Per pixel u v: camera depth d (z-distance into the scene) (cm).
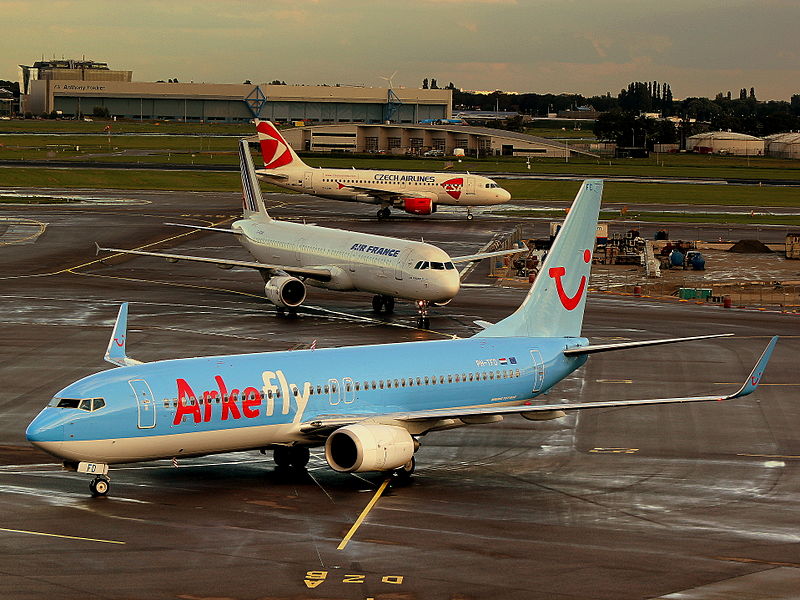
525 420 12412
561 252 11200
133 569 7150
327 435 9525
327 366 9688
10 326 17238
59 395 8706
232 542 7769
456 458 10775
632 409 12912
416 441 9875
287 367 9500
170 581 6931
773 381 14462
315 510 8688
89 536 7856
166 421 8744
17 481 9462
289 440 9444
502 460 10712
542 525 8438
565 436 11719
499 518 8606
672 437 11706
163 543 7712
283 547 7675
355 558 7469
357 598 6694
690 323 18762
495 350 10712
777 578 7200
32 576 6981
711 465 10581
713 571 7338
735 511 8975
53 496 8956
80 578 6962
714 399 8906
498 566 7362
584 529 8350
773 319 19425
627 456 10919
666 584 7050
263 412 9194
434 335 17062
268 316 18638
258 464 10238
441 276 17388
